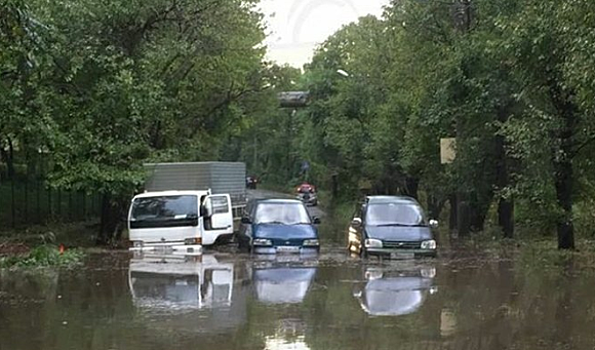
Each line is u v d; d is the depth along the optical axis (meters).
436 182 41.16
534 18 22.39
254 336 11.92
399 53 40.19
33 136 27.73
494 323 13.05
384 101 56.75
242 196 40.31
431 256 23.72
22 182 44.41
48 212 42.50
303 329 12.50
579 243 28.70
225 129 56.78
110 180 28.84
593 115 21.09
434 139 37.28
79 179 28.55
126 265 22.31
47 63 23.95
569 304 14.95
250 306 14.81
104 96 28.84
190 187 33.91
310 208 79.38
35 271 20.70
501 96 29.02
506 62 25.33
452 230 42.22
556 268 20.97
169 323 12.98
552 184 24.80
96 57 28.59
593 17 17.53
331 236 37.72
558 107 23.56
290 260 23.80
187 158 42.91
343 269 21.36
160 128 37.22
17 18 12.77
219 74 47.41
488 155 32.25
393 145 50.62
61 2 28.00
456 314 13.91
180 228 26.52
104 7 29.73
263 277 19.53
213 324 12.90
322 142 75.00
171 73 38.84
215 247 29.33
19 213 40.00
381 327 12.68
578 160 24.55
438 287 17.53
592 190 26.17
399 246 23.62
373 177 61.25
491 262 22.84
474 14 32.78
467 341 11.65
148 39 33.12
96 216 48.16
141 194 28.14
